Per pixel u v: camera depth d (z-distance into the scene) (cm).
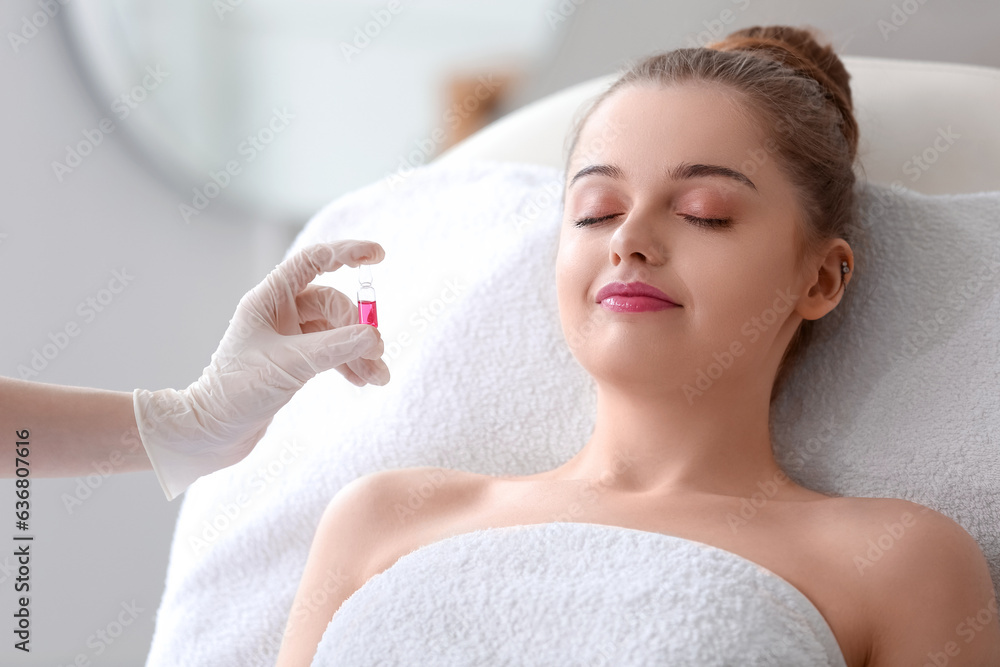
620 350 102
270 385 108
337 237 153
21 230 223
